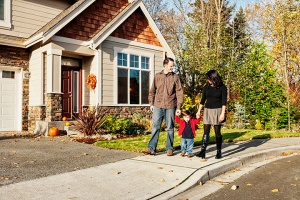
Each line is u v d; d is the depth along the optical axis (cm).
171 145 731
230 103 1691
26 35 1359
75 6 1352
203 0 2742
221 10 2673
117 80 1414
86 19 1349
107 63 1374
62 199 441
